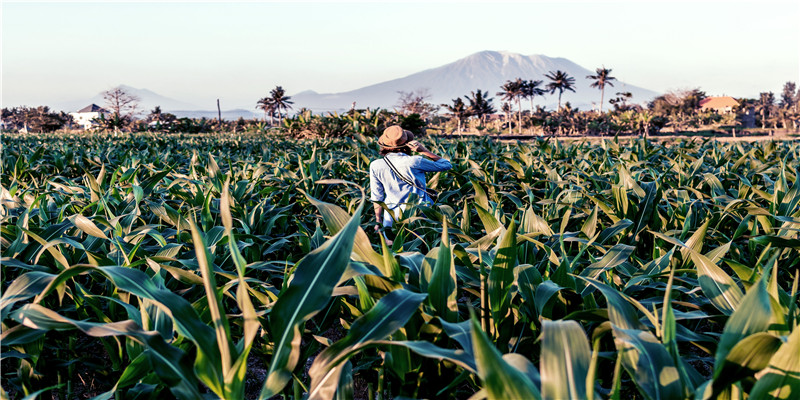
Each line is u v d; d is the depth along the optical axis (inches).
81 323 68.9
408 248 122.4
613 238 160.6
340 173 293.9
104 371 100.7
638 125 3538.4
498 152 417.7
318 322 102.3
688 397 58.9
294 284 68.6
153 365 66.7
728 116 4906.5
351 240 69.8
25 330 81.8
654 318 73.3
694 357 89.7
